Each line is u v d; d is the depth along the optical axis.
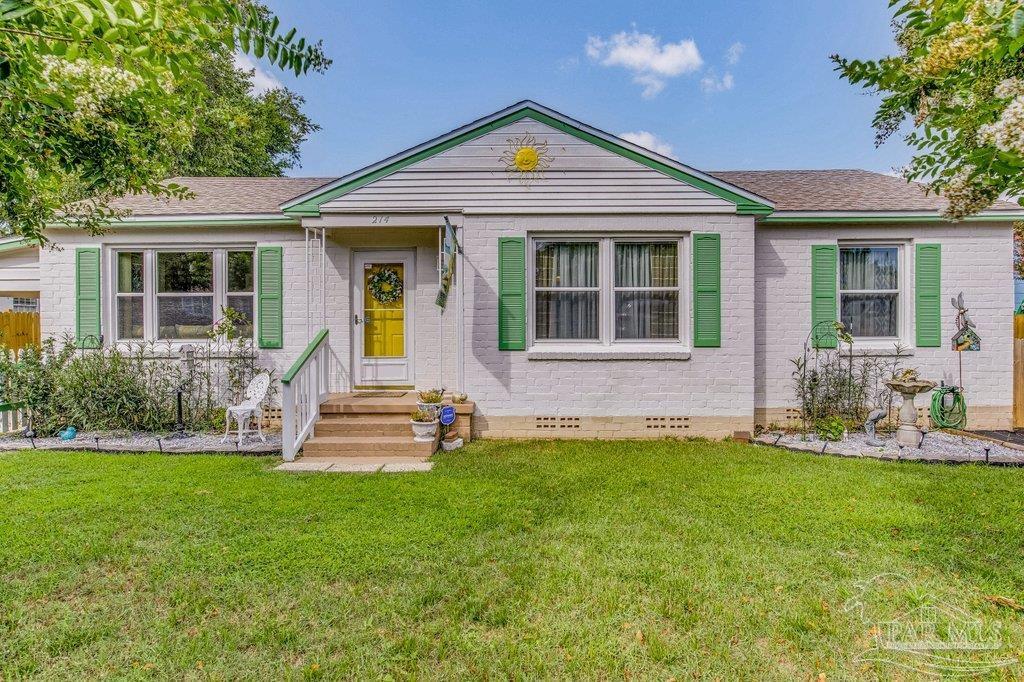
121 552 3.44
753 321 7.21
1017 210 7.42
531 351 7.25
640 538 3.71
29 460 5.82
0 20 2.13
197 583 3.06
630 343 7.41
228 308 7.77
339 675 2.31
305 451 6.17
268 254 7.94
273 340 7.94
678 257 7.39
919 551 3.47
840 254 7.98
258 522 3.98
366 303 7.98
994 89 2.67
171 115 4.16
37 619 2.71
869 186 8.88
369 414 6.82
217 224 7.77
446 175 7.25
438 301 6.35
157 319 8.09
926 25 2.85
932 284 7.67
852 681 2.28
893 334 7.93
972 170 3.11
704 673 2.34
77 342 7.84
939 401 7.29
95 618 2.72
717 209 7.20
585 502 4.48
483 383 7.28
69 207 6.05
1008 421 7.62
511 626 2.67
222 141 17.25
